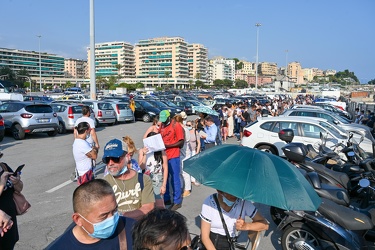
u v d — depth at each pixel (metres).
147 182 3.40
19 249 4.48
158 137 5.16
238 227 3.11
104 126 20.64
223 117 15.34
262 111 19.55
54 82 153.75
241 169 2.92
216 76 188.38
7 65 157.25
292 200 2.77
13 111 14.43
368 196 5.32
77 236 2.05
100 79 136.50
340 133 10.54
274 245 4.96
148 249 1.69
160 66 167.25
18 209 3.21
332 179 5.57
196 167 3.16
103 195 1.94
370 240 4.99
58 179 8.12
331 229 4.13
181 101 30.83
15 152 11.56
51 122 15.02
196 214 6.07
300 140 10.02
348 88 148.00
